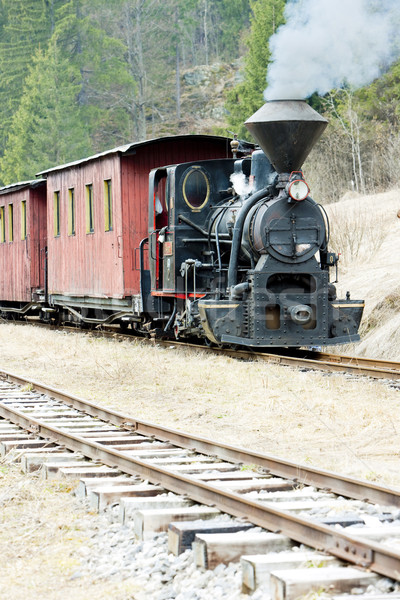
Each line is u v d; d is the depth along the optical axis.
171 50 77.50
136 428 9.60
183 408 11.24
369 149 36.41
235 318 14.78
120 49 65.75
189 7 77.12
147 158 18.92
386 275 19.45
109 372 14.61
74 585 5.25
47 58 56.28
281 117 13.86
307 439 9.16
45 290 25.05
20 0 63.00
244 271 15.62
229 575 5.16
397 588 4.68
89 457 8.13
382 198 28.78
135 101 67.00
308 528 5.38
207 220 16.73
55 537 6.10
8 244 27.72
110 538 6.05
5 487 7.41
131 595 5.04
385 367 14.22
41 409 10.99
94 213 20.50
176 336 17.38
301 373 13.32
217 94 79.75
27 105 54.69
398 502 6.31
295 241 14.58
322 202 34.97
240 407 11.00
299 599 4.65
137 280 18.78
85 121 61.38
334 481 6.86
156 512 5.98
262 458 7.61
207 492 6.40
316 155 36.81
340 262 22.06
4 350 18.95
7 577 5.39
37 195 25.70
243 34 84.31
